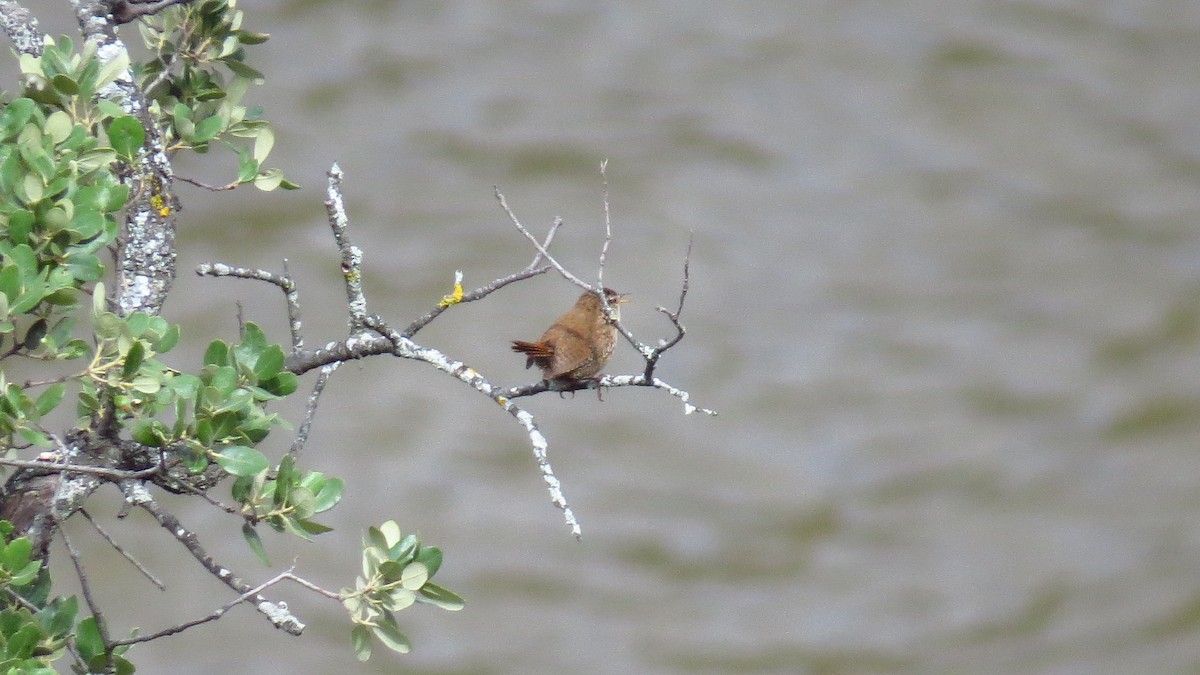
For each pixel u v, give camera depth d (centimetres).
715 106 2219
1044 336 1948
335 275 1875
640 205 2036
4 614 438
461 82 2192
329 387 1777
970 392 1880
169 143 562
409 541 476
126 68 529
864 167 2153
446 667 1527
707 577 1664
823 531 1716
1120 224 2086
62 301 455
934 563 1691
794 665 1570
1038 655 1599
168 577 1550
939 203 2100
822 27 2388
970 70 2311
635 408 1820
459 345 1819
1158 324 1964
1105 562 1709
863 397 1858
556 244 1962
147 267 530
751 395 1845
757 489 1745
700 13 2408
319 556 1602
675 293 1931
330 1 2278
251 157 586
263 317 1814
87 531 1555
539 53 2273
